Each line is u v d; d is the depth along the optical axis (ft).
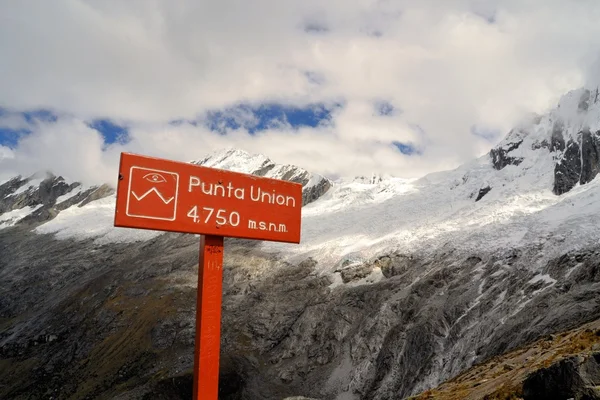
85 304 337.11
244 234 25.30
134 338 267.59
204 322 23.91
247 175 25.96
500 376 60.49
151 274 349.20
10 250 554.46
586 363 33.37
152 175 22.90
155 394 192.13
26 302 401.08
